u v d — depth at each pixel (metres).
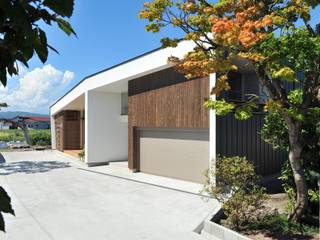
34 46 1.16
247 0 5.16
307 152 6.33
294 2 5.16
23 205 8.52
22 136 41.59
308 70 5.53
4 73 1.19
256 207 6.00
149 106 12.67
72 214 7.61
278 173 11.39
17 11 0.97
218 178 6.32
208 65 5.22
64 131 25.27
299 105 5.70
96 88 15.97
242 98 11.20
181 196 9.20
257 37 4.62
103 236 6.11
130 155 13.99
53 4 1.06
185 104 10.86
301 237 5.38
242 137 10.28
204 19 5.70
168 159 12.16
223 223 6.29
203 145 10.58
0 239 5.94
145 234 6.18
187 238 5.93
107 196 9.49
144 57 12.05
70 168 16.09
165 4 5.77
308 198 6.24
